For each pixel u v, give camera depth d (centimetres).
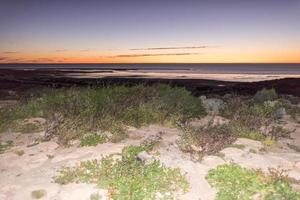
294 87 3119
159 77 5934
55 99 1301
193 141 902
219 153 845
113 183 660
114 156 802
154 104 1236
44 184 665
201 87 3416
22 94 1889
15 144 897
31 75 6450
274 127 1071
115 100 1287
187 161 777
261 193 644
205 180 693
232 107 1370
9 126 1041
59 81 4319
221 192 636
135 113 1150
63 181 673
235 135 995
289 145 964
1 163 771
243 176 697
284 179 699
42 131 998
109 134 979
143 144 885
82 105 1196
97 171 712
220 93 2727
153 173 699
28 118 1137
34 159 793
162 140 945
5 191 639
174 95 1346
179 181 679
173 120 1143
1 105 1434
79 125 1012
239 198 621
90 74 7550
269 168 745
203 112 1301
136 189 639
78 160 781
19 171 730
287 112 1395
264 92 1697
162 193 636
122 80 4675
